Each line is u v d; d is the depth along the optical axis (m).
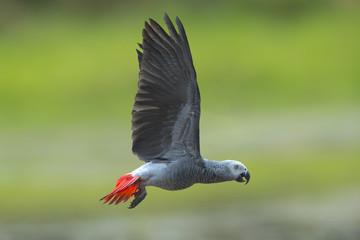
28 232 16.05
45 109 25.89
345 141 21.97
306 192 18.05
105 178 19.16
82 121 25.09
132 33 30.39
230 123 24.61
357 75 28.23
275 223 16.14
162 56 8.62
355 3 33.09
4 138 23.53
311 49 29.72
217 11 32.31
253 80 27.81
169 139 9.09
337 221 16.05
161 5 32.78
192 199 18.19
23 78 27.58
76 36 30.58
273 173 19.38
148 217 16.89
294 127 23.80
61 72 27.92
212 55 28.94
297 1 33.25
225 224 16.06
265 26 31.33
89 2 33.06
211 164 9.40
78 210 17.33
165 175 9.09
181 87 8.76
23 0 33.31
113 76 27.48
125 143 22.66
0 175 19.67
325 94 27.30
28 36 30.72
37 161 20.86
